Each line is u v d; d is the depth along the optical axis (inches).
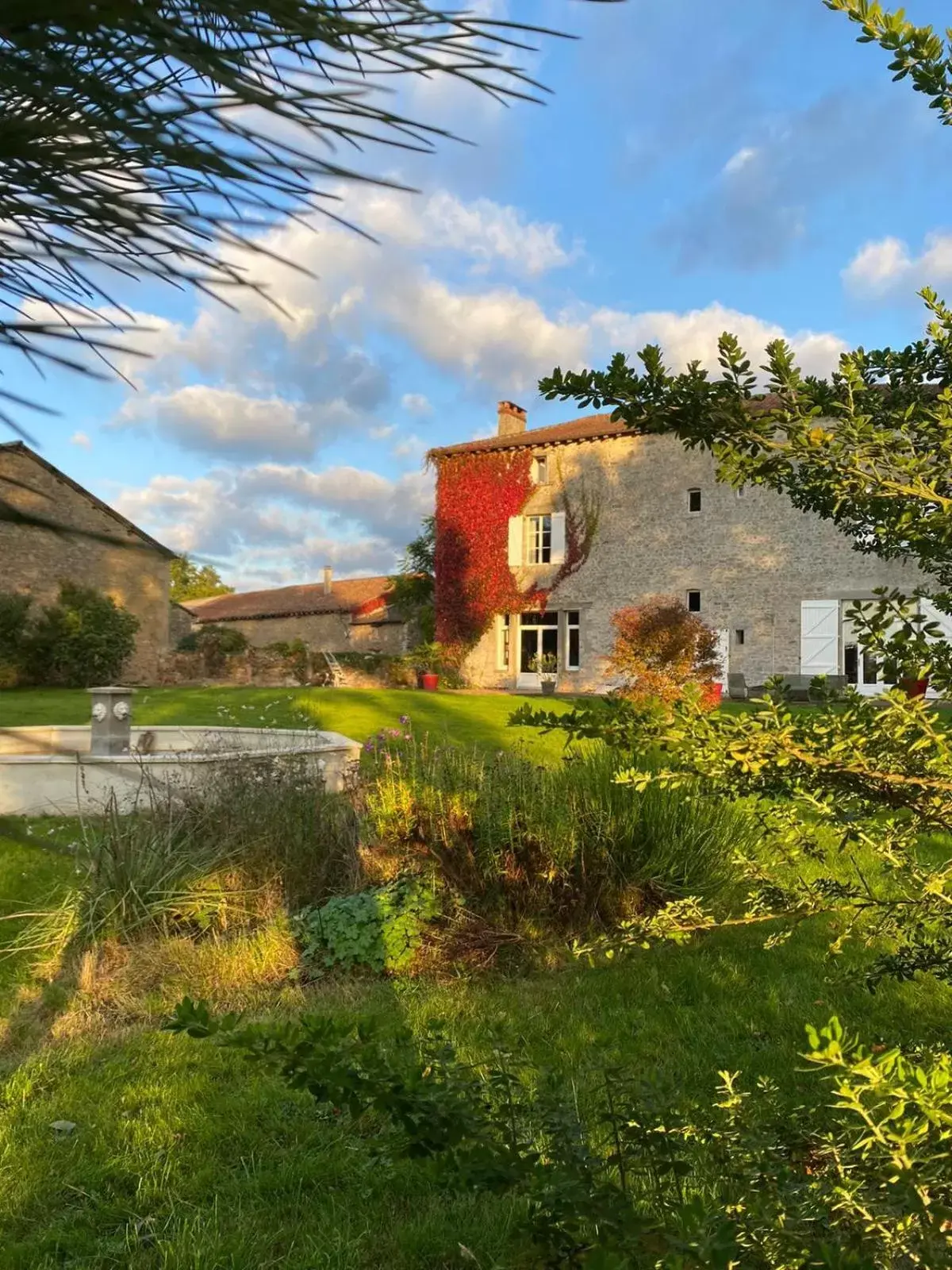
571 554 912.9
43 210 23.5
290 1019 148.8
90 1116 120.3
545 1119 61.9
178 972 169.2
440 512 992.2
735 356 59.0
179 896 185.8
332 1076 50.0
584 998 158.1
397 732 253.1
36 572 804.6
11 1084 128.0
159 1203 101.5
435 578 1028.5
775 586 802.2
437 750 229.1
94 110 20.0
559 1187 50.4
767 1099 74.9
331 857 205.6
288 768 237.6
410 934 175.6
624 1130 65.9
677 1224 51.4
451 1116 51.3
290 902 192.5
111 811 210.2
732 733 55.5
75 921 178.5
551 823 190.4
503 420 1042.1
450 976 173.5
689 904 76.1
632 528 880.9
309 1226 95.9
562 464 925.2
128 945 177.6
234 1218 97.3
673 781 60.3
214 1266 88.2
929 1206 41.9
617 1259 39.0
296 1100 123.1
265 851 201.0
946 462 58.5
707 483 842.8
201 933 186.7
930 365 70.7
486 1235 91.6
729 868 189.6
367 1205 99.2
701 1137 66.2
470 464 974.4
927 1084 44.2
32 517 23.4
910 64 52.7
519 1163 51.5
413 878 186.4
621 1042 138.6
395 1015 150.9
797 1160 66.5
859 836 66.6
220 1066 134.0
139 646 973.2
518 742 247.1
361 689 762.2
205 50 18.6
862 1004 148.3
